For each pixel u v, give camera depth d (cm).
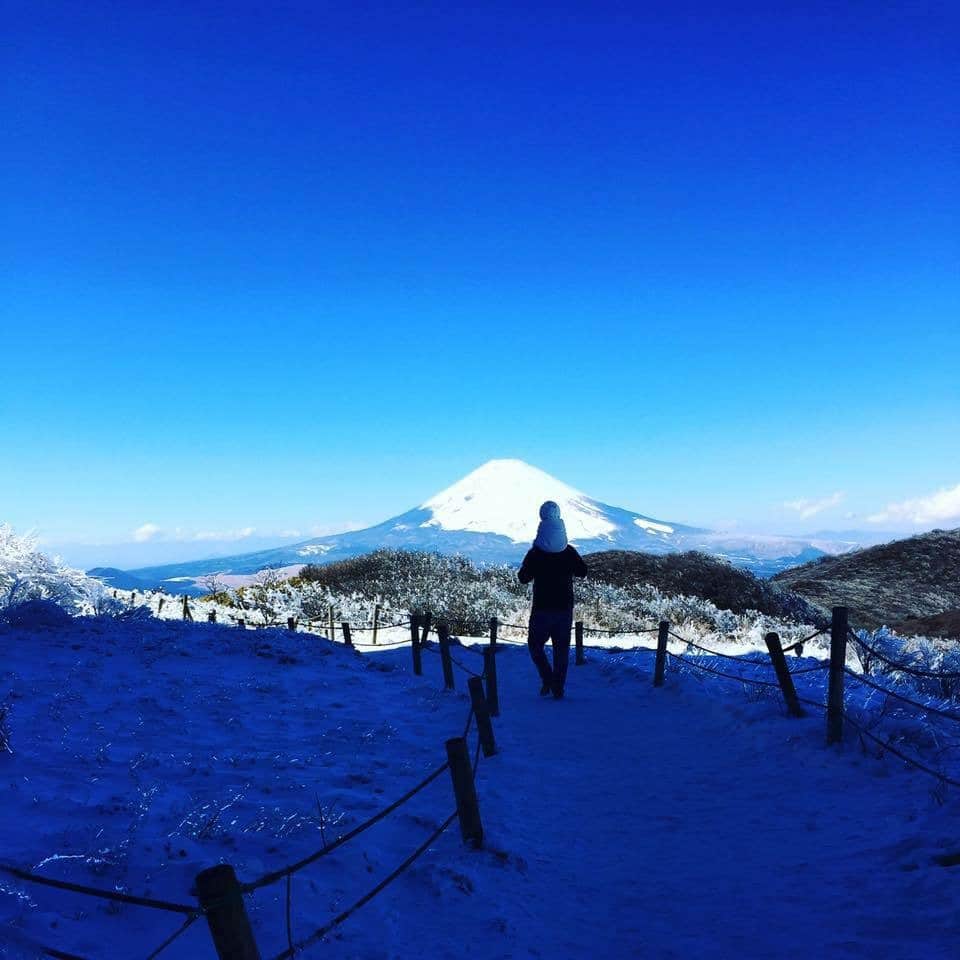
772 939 396
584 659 1461
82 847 468
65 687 855
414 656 1321
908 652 1255
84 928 384
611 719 960
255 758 695
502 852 510
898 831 514
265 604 2500
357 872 477
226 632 1353
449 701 1048
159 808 549
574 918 434
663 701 1046
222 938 280
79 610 1419
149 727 762
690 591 3344
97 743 692
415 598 2561
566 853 533
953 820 506
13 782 575
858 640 734
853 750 686
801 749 719
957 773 599
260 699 934
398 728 866
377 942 397
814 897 439
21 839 474
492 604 2436
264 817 548
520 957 386
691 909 439
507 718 972
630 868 506
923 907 407
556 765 757
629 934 413
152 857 469
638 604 2531
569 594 1120
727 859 510
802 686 985
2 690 816
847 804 584
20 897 393
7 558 1457
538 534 1125
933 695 989
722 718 883
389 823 564
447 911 437
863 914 409
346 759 722
